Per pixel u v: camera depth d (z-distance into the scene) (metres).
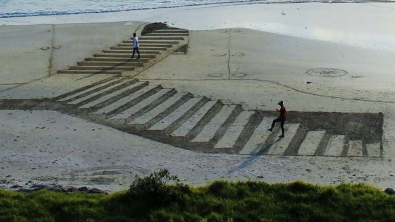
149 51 41.00
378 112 26.97
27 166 21.47
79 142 23.91
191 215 15.50
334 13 60.00
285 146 23.28
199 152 22.75
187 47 42.88
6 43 43.50
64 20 57.22
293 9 62.84
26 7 65.94
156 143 23.78
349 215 15.38
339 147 23.03
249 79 34.34
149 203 16.03
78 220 15.30
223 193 16.72
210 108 28.19
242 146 23.41
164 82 33.50
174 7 65.75
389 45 44.72
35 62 38.56
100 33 46.06
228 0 69.69
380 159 21.67
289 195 16.47
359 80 34.06
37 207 15.82
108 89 31.44
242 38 45.88
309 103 28.91
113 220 15.24
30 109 28.28
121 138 24.31
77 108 28.16
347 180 19.48
